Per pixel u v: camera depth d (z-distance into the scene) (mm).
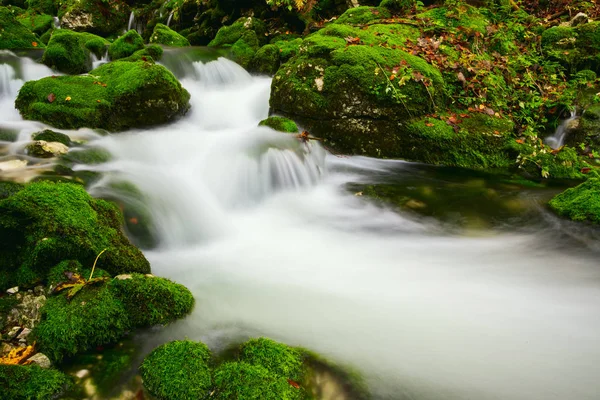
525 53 8062
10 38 10172
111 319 2729
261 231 4965
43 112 6160
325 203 5586
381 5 9844
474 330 3172
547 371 2768
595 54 7879
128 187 4551
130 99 6734
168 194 4762
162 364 2461
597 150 6426
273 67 10453
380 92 6355
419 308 3449
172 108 7184
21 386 2182
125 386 2389
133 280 2959
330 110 6617
